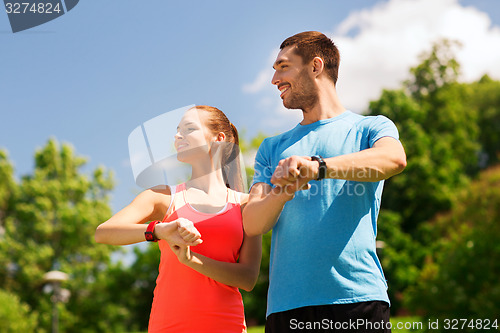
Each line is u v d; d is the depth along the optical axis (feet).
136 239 4.99
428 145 82.07
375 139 5.04
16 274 75.66
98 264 79.77
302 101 5.58
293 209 5.09
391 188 80.74
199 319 5.34
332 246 4.86
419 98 91.56
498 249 34.14
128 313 76.02
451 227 41.81
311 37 5.63
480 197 39.65
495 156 95.09
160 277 5.64
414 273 61.16
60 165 87.45
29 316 69.62
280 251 5.10
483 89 99.91
